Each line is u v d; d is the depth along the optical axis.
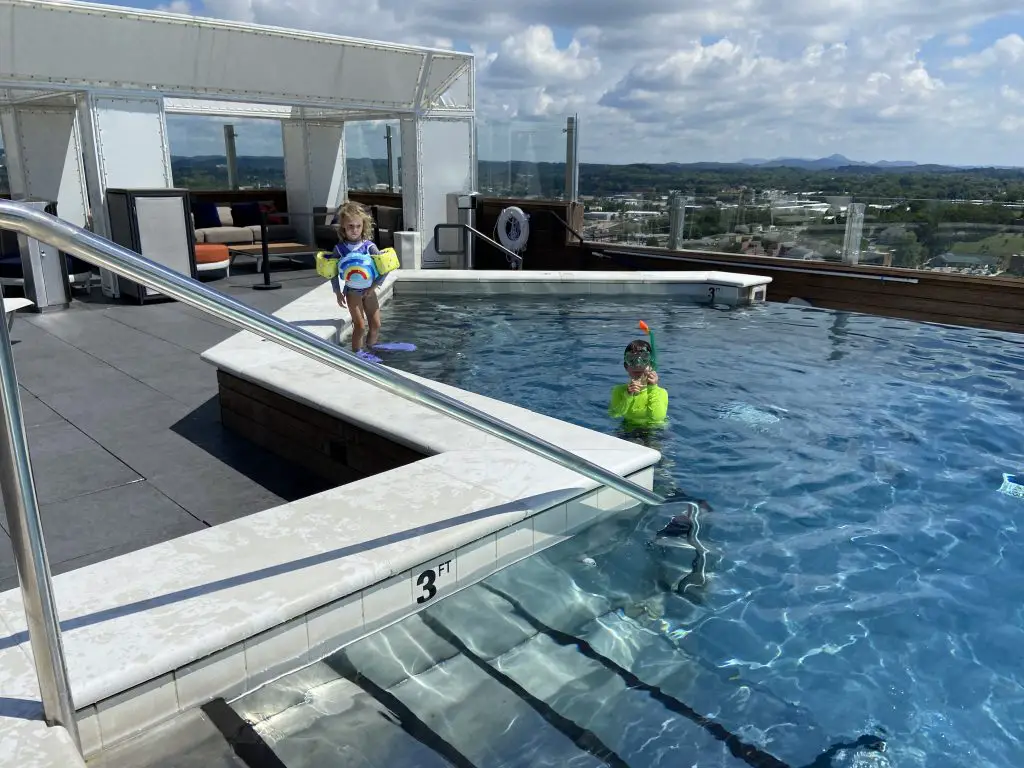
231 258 11.98
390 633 2.64
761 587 3.24
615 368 6.55
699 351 7.22
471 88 12.57
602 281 10.07
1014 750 2.40
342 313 7.24
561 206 12.55
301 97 10.95
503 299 9.80
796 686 2.64
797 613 3.07
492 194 13.39
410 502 3.03
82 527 3.48
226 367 4.63
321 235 14.26
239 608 2.27
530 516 3.09
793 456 4.69
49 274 8.26
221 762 2.00
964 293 8.90
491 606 2.90
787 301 10.45
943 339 7.96
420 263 12.34
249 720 2.25
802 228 10.41
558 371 6.44
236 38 9.70
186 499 3.79
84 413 5.05
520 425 3.96
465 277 10.06
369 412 3.92
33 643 1.71
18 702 1.86
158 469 4.16
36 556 1.65
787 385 6.14
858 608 3.12
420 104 12.09
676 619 2.97
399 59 11.36
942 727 2.48
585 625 2.88
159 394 5.47
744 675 2.69
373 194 15.30
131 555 2.57
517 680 2.56
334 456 4.13
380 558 2.57
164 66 9.39
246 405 4.61
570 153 12.34
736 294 9.62
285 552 2.61
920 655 2.84
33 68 8.42
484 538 2.91
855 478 4.39
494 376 6.28
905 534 3.75
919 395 5.93
